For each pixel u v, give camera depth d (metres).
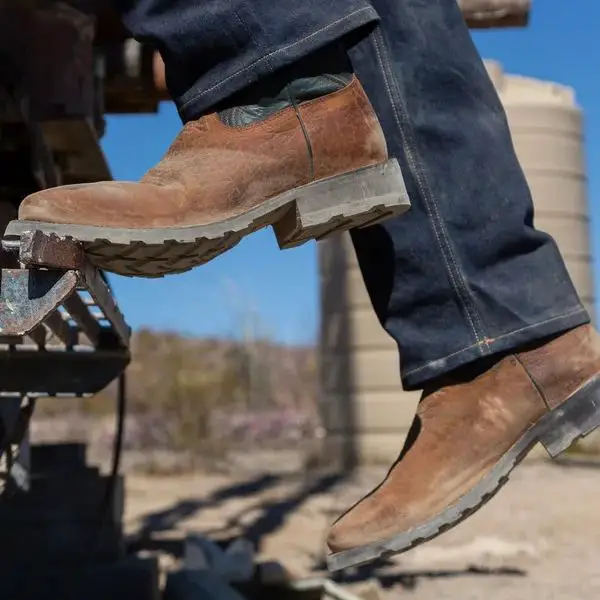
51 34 1.76
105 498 2.56
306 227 1.11
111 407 13.57
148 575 2.47
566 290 1.23
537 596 2.93
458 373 1.25
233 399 13.84
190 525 5.01
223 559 3.30
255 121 1.12
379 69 1.25
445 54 1.26
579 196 8.61
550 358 1.22
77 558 2.58
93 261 1.06
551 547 3.85
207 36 1.09
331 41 1.09
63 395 1.85
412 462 1.24
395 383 8.37
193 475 8.26
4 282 0.95
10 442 2.01
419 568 3.48
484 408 1.23
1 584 2.48
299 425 12.57
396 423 8.34
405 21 1.25
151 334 13.76
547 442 1.22
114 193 1.01
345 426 8.57
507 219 1.23
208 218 1.07
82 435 11.59
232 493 6.65
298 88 1.12
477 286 1.22
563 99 8.83
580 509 4.99
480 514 4.86
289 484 7.18
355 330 8.52
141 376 12.60
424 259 1.23
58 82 1.76
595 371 1.22
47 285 0.95
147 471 8.41
